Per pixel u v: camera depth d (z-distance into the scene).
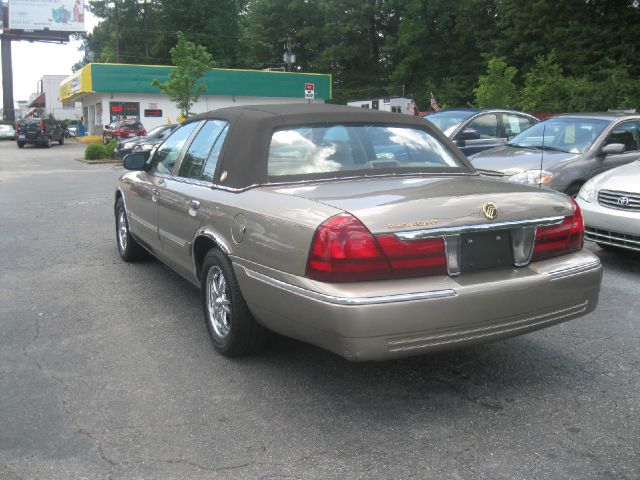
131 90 39.34
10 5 56.25
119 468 3.05
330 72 62.88
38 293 6.01
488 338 3.55
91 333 4.93
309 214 3.50
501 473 2.99
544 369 4.21
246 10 67.12
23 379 4.07
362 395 3.84
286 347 4.60
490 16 50.41
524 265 3.73
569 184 8.07
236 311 4.12
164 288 6.17
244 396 3.82
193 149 5.16
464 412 3.61
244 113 4.62
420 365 4.29
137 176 6.40
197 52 29.80
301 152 4.30
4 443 3.28
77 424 3.48
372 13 59.41
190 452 3.20
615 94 25.39
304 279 3.42
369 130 4.62
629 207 6.59
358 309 3.21
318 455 3.16
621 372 4.16
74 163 24.62
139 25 64.31
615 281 6.40
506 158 8.65
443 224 3.43
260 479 2.96
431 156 4.66
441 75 55.16
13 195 13.59
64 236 8.80
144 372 4.18
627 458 3.11
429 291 3.32
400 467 3.05
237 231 3.99
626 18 36.59
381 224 3.33
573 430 3.40
